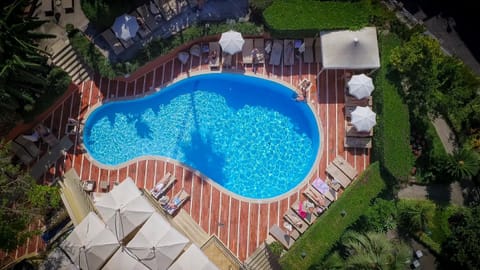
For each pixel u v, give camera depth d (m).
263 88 32.81
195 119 32.56
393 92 30.41
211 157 32.06
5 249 26.05
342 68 30.30
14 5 26.08
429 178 30.52
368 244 27.25
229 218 30.89
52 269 28.16
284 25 30.66
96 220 28.62
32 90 29.22
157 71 32.78
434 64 29.61
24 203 27.66
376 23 30.95
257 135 32.34
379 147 30.16
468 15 32.50
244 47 32.50
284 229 30.48
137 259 28.05
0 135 29.81
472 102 30.61
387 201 30.52
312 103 32.25
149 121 32.53
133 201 28.70
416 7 32.78
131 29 30.23
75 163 31.64
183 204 31.19
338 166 31.14
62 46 31.55
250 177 31.75
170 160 31.84
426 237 29.94
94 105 32.31
